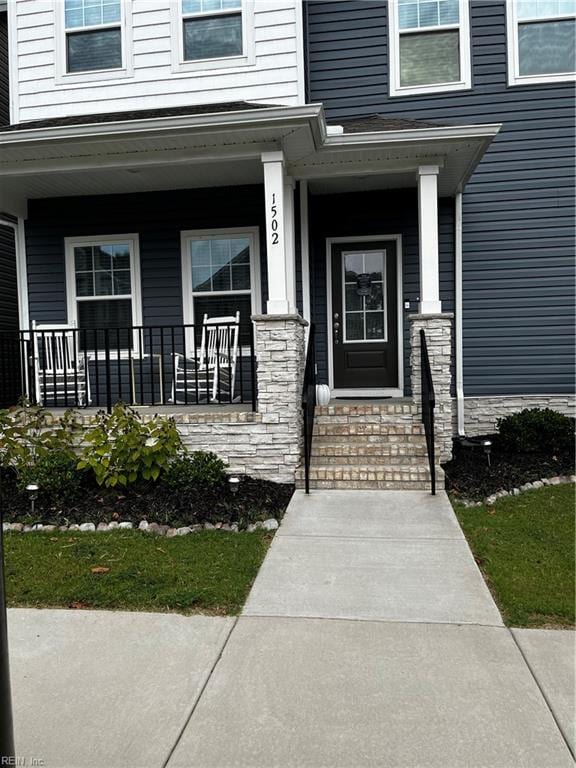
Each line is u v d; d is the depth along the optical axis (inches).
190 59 297.3
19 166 247.1
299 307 293.7
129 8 298.5
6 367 313.4
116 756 82.7
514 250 303.7
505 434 271.0
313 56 311.6
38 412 226.5
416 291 305.0
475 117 301.7
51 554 159.8
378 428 244.1
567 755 81.9
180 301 310.0
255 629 118.6
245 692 97.1
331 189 301.9
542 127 298.7
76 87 304.2
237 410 248.8
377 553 159.2
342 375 315.0
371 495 213.2
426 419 232.4
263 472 230.1
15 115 310.3
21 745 84.9
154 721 90.1
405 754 82.2
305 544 166.2
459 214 303.0
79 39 306.5
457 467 244.1
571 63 298.0
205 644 113.0
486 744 84.0
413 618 122.6
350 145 237.0
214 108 267.7
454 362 309.9
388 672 102.3
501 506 198.2
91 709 93.1
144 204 309.6
